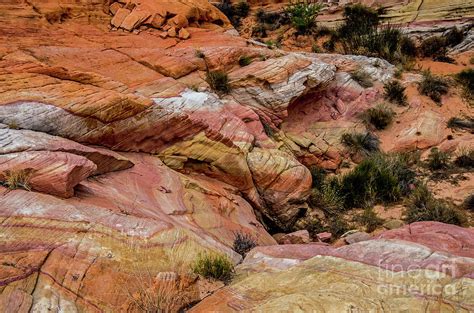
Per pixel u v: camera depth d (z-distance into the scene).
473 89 15.59
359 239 8.12
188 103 10.47
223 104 11.26
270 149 11.23
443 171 12.02
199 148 9.68
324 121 14.30
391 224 9.79
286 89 12.94
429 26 20.75
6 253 4.53
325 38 22.30
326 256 5.48
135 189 7.46
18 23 11.16
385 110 14.45
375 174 11.38
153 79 10.78
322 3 25.36
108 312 4.38
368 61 16.39
